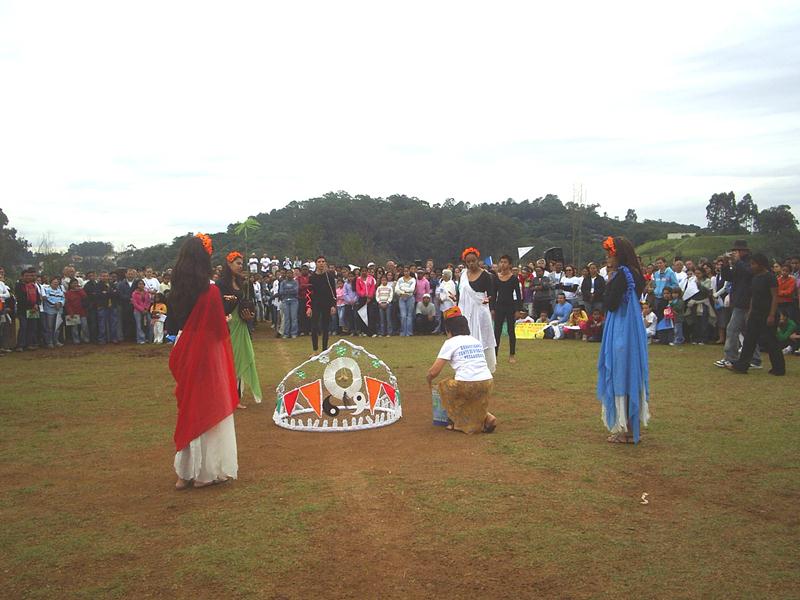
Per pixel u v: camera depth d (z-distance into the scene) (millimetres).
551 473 5609
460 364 7180
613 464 5852
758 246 41781
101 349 16500
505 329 18234
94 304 17812
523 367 11883
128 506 4949
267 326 23047
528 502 4902
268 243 52406
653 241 55344
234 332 8812
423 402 8961
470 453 6297
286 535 4324
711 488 5195
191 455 5293
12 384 10805
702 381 10070
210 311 5434
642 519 4562
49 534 4410
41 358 14578
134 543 4242
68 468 5973
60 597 3547
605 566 3844
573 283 18641
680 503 4871
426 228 59125
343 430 7328
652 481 5379
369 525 4480
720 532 4332
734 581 3652
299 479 5551
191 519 4652
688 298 15398
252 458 6281
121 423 7848
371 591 3580
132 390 10188
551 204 74062
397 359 13375
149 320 18359
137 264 41312
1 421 7965
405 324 19172
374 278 20047
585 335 16641
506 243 57562
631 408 6496
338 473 5715
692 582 3645
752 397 8805
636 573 3756
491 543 4172
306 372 11836
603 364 6656
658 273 16734
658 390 9344
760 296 10555
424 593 3555
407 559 3963
